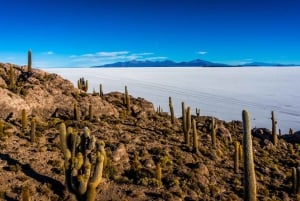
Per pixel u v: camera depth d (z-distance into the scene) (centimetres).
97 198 2730
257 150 4856
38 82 4772
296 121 8956
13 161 3020
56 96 4597
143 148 3772
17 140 3441
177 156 3769
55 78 5062
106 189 2873
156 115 5325
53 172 2970
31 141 3434
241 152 4109
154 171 3194
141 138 4088
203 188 3178
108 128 4203
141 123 4756
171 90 15788
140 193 2884
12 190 2623
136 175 3136
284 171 4253
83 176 2334
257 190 3456
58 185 2797
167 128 4734
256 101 12744
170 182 3128
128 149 3675
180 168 3469
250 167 1905
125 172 3206
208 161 3891
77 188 2339
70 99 4650
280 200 3288
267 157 4653
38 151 3278
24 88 4456
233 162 4122
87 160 2398
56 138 3588
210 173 3562
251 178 1905
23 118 3747
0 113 3931
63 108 4503
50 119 4291
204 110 10188
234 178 3597
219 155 4194
